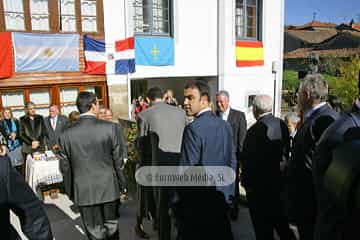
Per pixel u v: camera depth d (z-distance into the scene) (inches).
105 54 332.8
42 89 306.2
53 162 191.8
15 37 286.8
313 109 92.5
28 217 68.7
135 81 453.4
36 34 296.7
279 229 124.2
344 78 356.2
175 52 392.2
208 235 104.5
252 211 126.3
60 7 309.4
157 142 129.8
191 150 97.4
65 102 318.7
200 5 404.8
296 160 93.5
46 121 225.8
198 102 101.8
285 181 103.2
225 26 419.8
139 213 149.0
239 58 439.8
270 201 121.1
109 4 334.6
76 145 115.8
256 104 123.0
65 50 312.7
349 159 33.1
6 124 221.0
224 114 159.2
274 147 117.6
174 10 386.0
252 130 123.9
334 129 55.9
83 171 117.0
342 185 32.7
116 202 125.6
